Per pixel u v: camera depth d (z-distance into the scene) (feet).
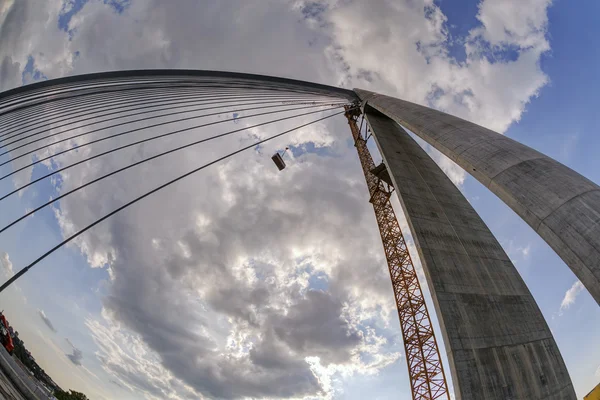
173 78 114.52
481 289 51.03
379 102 86.84
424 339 100.58
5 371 34.01
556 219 32.73
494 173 40.81
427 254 52.60
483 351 43.50
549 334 50.85
